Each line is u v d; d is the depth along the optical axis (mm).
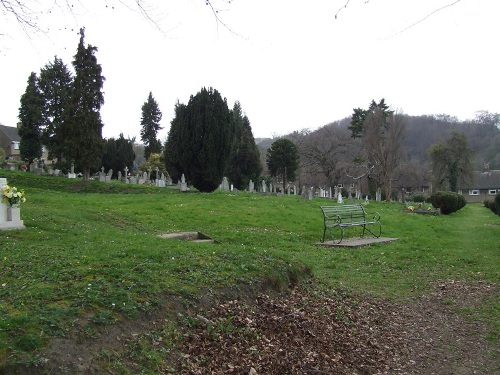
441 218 24578
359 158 53000
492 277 9070
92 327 4156
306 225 15992
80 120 33250
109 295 4801
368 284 8555
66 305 4418
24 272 5719
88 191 29688
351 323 6203
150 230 13227
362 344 5547
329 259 10812
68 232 10367
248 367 4520
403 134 46219
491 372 4852
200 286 5699
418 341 5738
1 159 50156
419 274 9438
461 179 61969
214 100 28531
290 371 4609
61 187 30781
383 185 51562
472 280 8883
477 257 11164
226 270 6484
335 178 59562
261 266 6879
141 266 6055
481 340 5754
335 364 4902
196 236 11531
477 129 78062
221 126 28562
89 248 7617
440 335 5941
